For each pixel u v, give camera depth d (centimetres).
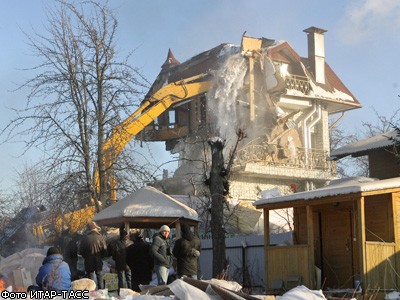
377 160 2744
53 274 1051
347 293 1675
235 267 2506
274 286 1888
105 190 2258
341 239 1969
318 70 5166
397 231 1764
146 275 1582
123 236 1619
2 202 3231
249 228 3256
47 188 2231
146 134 3123
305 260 1822
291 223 3234
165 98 4491
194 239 1544
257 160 4550
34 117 2194
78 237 1855
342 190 1719
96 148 2244
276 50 4906
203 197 2861
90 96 2245
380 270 1691
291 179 4878
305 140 4988
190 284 1064
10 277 1641
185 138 4341
